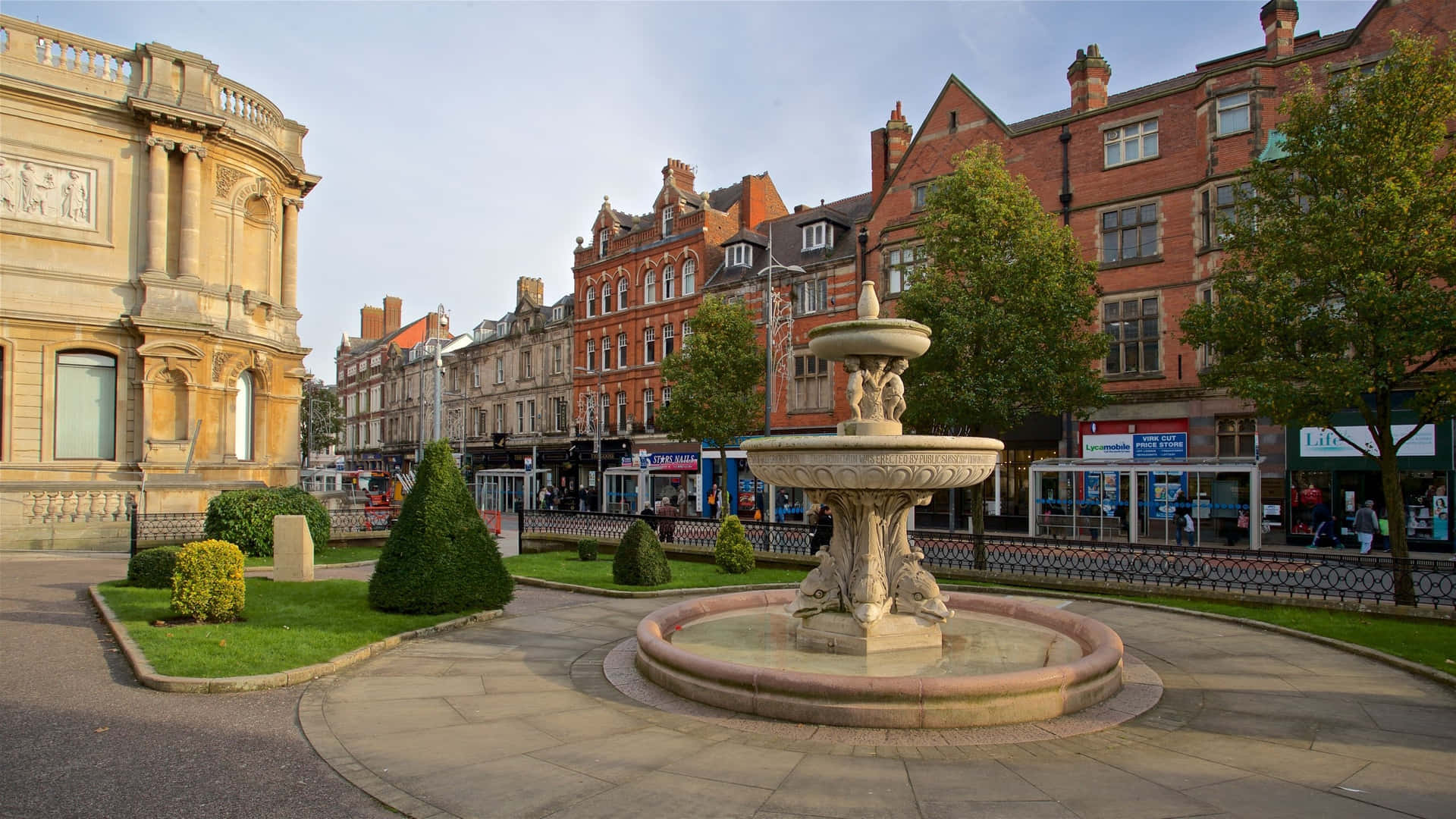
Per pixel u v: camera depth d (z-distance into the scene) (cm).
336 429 7031
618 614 1237
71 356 2339
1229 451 2477
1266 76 2436
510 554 2522
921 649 884
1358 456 2234
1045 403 2062
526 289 5816
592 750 623
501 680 833
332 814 514
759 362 3123
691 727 679
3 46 2295
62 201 2328
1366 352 1342
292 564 1455
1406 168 1291
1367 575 1410
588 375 4716
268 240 2806
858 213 4009
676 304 4197
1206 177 2508
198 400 2453
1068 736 661
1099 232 2773
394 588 1141
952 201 2064
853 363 980
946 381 1984
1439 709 748
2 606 1170
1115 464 2366
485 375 5853
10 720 682
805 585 931
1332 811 515
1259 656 960
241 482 2436
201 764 592
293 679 807
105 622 1040
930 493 934
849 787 552
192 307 2450
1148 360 2658
